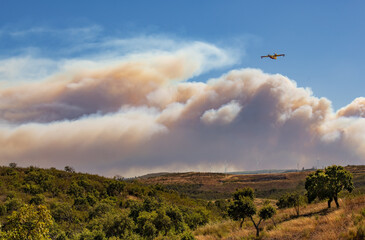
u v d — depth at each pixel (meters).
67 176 125.94
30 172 111.31
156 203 74.00
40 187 95.19
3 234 19.66
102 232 47.97
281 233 27.86
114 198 104.69
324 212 39.59
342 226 23.77
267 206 33.22
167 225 51.53
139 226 51.09
